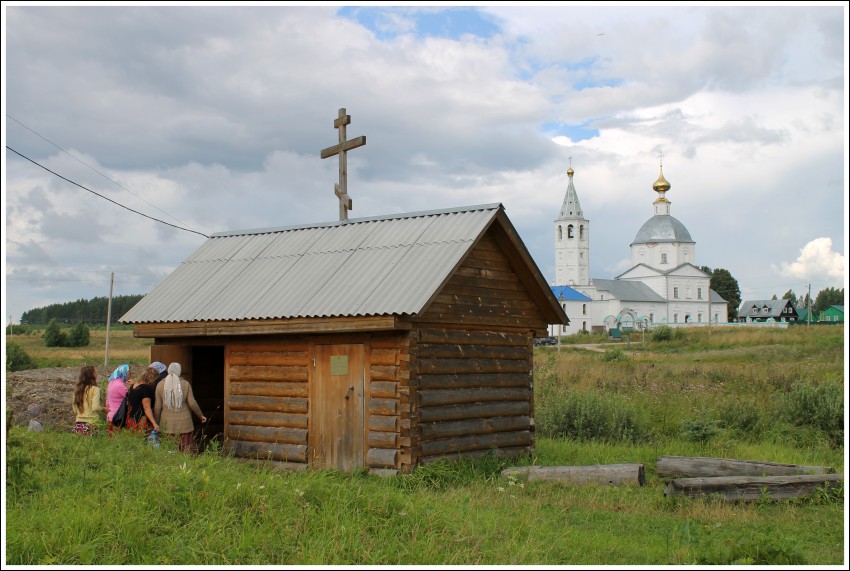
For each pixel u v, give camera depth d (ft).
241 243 58.44
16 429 38.27
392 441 43.86
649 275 442.91
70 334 208.13
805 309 526.16
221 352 58.08
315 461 46.78
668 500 38.58
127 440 41.34
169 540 27.35
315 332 46.26
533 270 51.29
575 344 276.62
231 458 48.11
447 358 46.78
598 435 61.72
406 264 47.11
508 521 32.45
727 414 66.69
